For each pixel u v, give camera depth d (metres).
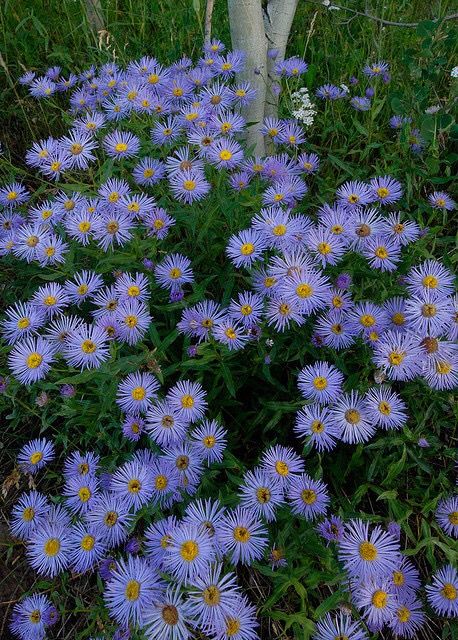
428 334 0.35
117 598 0.29
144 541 0.34
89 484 0.35
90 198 0.45
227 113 0.49
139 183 0.48
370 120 0.55
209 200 0.44
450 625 0.33
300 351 0.39
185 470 0.34
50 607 0.35
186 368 0.39
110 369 0.36
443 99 0.55
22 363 0.37
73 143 0.47
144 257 0.42
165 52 0.66
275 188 0.43
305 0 0.66
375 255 0.38
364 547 0.31
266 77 0.55
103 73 0.56
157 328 0.43
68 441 0.40
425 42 0.54
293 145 0.53
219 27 0.68
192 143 0.46
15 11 0.70
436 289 0.36
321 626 0.31
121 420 0.38
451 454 0.37
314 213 0.52
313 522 0.33
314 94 0.64
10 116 0.65
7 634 0.37
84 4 0.65
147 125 0.50
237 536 0.30
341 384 0.38
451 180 0.55
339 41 0.69
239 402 0.40
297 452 0.41
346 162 0.55
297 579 0.31
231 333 0.37
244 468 0.36
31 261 0.45
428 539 0.33
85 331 0.36
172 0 0.70
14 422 0.41
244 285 0.44
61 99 0.66
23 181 0.60
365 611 0.31
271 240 0.38
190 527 0.29
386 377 0.36
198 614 0.29
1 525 0.41
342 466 0.39
